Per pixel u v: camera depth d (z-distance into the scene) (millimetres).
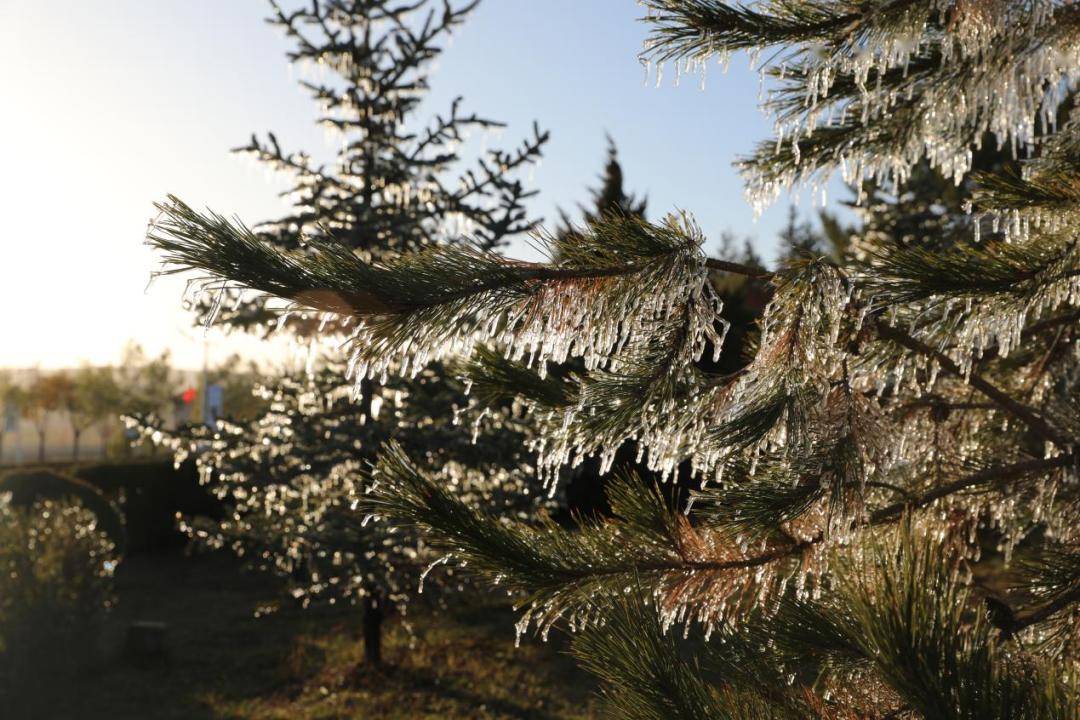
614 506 1963
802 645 1640
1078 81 2338
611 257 1587
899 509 2055
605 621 1647
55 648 7949
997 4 1905
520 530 1906
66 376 39469
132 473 14531
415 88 7859
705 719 1510
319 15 7465
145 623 8859
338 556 7148
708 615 1868
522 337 1546
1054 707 1150
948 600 1270
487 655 8695
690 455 1883
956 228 2857
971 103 2262
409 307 1445
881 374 1934
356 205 7387
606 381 1757
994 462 2395
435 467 7305
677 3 2035
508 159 7508
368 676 8109
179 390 35000
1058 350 2594
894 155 2547
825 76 2104
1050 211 1919
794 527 1891
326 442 7254
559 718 7012
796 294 1632
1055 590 2117
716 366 6793
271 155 7375
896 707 1543
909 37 2008
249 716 7191
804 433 1624
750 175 2695
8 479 11500
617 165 12977
